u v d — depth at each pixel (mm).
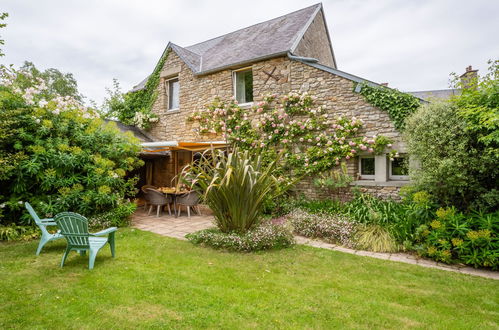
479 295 3105
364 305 2826
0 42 5414
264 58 8766
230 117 9352
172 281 3322
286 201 7738
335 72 7754
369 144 7176
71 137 6297
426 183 4887
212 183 4500
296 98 8219
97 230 5867
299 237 5668
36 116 5730
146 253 4402
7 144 5559
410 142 5129
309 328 2393
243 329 2363
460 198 4871
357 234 5199
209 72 9969
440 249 4328
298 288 3205
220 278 3451
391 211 5863
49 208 5512
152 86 11898
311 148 7902
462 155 4395
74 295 2930
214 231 5164
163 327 2371
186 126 10711
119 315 2543
